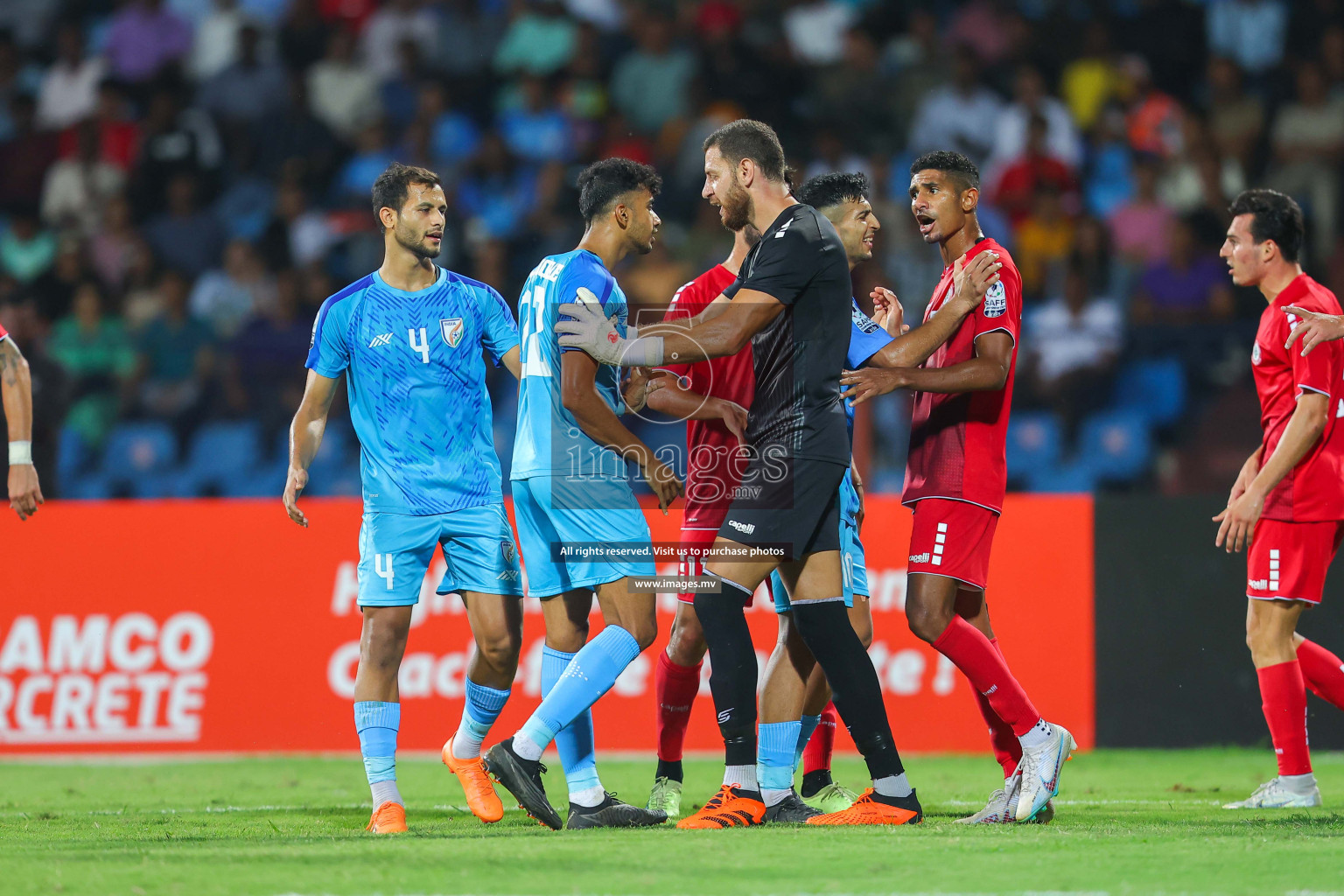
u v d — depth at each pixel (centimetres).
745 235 1698
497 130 4588
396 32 4800
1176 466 3472
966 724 2505
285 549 2619
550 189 4262
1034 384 3562
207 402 3656
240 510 2639
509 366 1661
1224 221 3994
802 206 1473
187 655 2600
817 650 1443
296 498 1608
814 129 4488
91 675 2600
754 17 4841
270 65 4712
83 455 3638
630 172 1580
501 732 2481
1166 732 2497
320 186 4500
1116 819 1539
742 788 1445
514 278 4119
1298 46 4522
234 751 2566
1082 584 2547
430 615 2569
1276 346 1764
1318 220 4159
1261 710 2475
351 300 1595
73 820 1642
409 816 1669
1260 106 4353
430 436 1582
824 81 4538
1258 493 1681
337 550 2611
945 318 1527
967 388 1495
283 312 3953
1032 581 2556
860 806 1445
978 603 1620
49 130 4669
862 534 2567
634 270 3991
